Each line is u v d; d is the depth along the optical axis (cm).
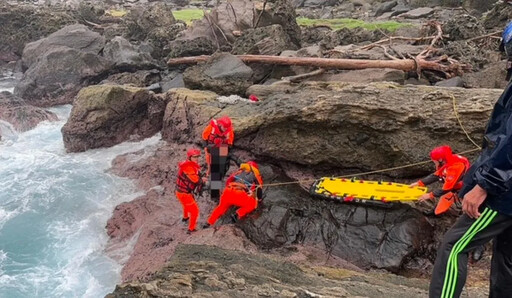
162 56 1791
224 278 456
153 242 795
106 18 2342
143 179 1016
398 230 712
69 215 916
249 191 764
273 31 1395
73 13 2259
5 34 2027
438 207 696
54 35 1720
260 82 1282
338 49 1298
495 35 1339
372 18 2631
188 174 765
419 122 786
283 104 875
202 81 1191
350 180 795
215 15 1664
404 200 716
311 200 791
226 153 810
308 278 513
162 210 880
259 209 785
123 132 1207
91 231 874
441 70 1133
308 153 866
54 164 1111
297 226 755
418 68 1120
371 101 803
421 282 579
